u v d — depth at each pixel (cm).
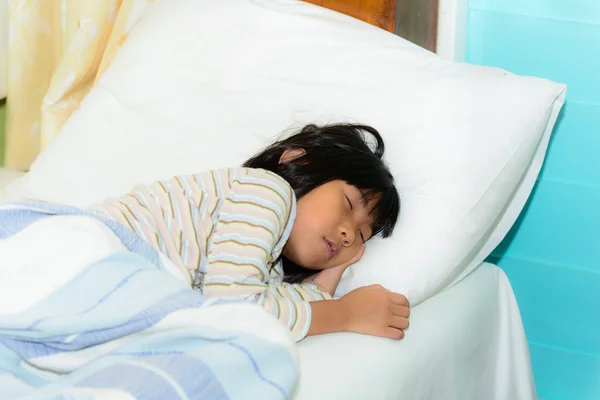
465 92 136
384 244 130
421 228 129
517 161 134
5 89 189
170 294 98
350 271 131
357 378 106
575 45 154
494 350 143
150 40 156
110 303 97
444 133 134
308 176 128
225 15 154
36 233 104
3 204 110
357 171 129
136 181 145
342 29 148
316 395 101
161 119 149
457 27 160
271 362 91
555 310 170
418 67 142
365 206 129
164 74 153
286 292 121
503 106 134
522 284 172
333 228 125
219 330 93
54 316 96
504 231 145
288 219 123
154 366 86
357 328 116
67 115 177
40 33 183
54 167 150
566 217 164
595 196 160
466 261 137
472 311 134
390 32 161
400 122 137
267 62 149
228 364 88
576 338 169
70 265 100
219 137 145
